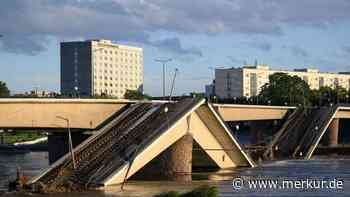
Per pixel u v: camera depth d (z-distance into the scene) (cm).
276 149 17462
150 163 11831
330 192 9544
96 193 9256
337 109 19162
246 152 13850
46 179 10112
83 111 12081
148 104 12825
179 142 11894
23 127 11088
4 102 10712
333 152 18788
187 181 11025
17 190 9650
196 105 11931
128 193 9256
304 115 19262
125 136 11475
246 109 17938
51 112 11506
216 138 13088
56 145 13438
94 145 11306
